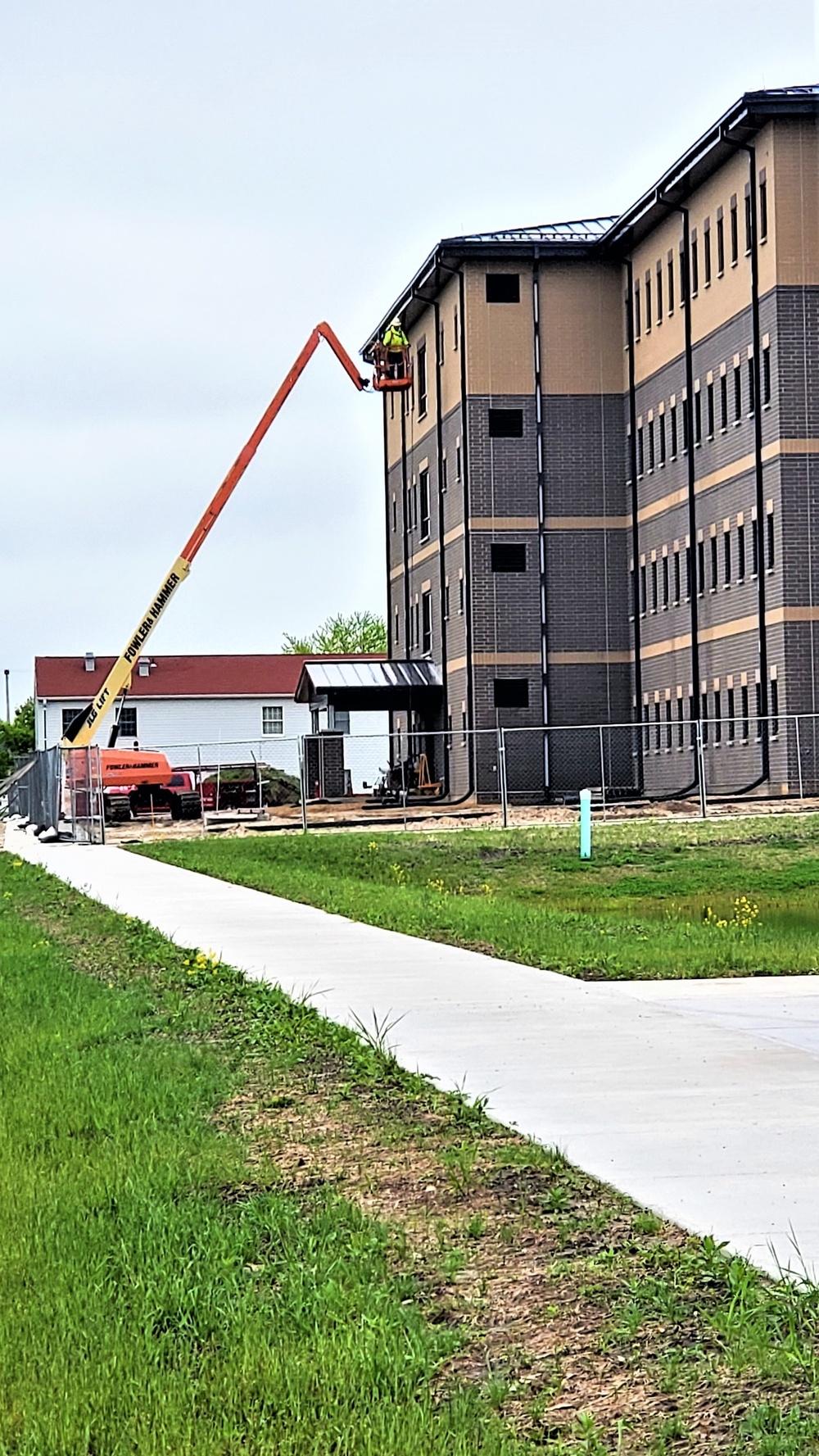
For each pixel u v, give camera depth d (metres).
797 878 34.03
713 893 32.75
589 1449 5.64
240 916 23.81
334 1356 6.37
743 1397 6.02
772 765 44.75
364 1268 7.45
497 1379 6.31
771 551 44.62
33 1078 11.73
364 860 37.97
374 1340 6.50
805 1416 5.81
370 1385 6.16
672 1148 9.48
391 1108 10.80
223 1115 10.78
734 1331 6.49
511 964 17.94
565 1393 6.19
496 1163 9.25
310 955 18.84
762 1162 9.13
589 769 54.69
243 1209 8.34
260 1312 6.90
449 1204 8.59
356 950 19.23
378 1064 11.95
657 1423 5.87
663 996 15.69
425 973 17.17
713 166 47.16
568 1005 14.94
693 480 49.38
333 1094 11.26
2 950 20.17
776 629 44.16
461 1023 13.88
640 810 46.44
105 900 27.12
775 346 43.78
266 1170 9.20
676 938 20.64
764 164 44.16
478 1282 7.38
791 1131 9.88
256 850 39.78
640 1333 6.66
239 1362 6.33
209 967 17.33
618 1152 9.41
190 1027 14.01
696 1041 13.02
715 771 48.59
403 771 52.41
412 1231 8.17
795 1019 14.14
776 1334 6.46
